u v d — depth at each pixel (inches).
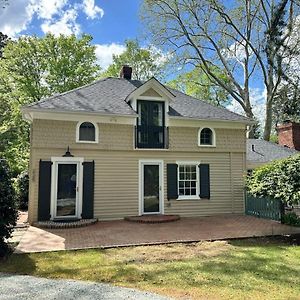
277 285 215.3
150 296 192.2
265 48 872.9
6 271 248.5
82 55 1012.5
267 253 311.9
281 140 970.7
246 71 956.6
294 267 261.4
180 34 924.0
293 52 858.8
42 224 456.1
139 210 542.3
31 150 511.8
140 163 551.2
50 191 492.4
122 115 531.2
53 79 987.3
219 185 597.6
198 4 872.9
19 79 968.9
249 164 754.8
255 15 898.1
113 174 532.1
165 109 575.2
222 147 604.7
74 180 510.3
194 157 586.2
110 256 297.1
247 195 596.4
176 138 576.7
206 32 916.6
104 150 528.7
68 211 501.7
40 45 980.6
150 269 253.4
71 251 316.5
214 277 232.8
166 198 562.3
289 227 461.1
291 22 849.5
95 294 195.0
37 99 984.9
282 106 1068.5
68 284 214.8
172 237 387.2
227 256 299.3
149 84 561.9
